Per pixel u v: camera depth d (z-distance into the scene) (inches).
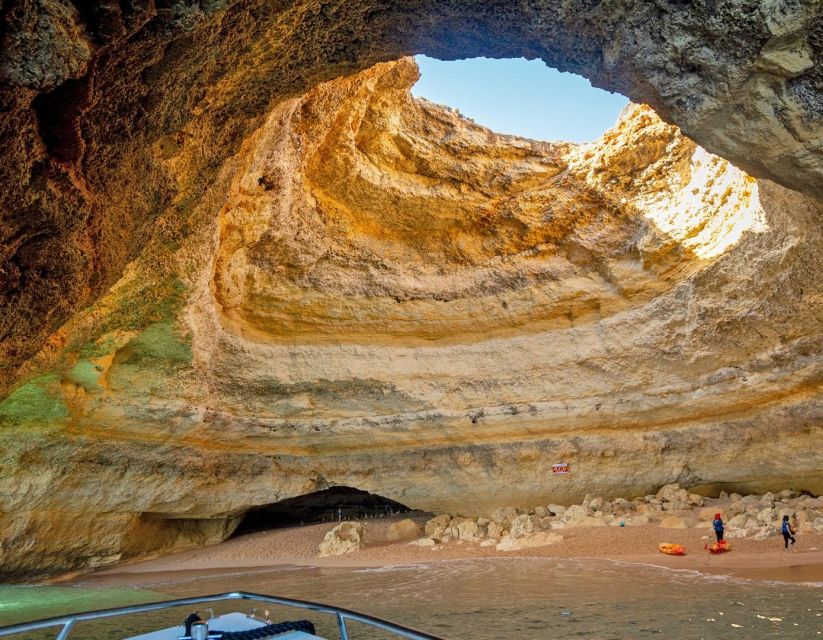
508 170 764.6
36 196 252.2
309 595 478.0
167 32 243.4
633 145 713.6
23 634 386.0
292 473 781.3
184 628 144.5
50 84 211.0
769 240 570.9
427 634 126.1
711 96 304.5
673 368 690.8
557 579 485.1
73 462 597.0
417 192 761.0
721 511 634.2
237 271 667.4
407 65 679.1
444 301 788.0
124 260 353.4
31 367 462.3
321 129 640.4
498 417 749.9
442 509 794.8
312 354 762.2
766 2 263.1
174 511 709.9
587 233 753.0
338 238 757.3
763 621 310.5
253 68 321.1
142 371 608.7
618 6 300.4
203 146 365.4
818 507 597.0
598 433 732.7
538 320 776.3
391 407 776.3
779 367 610.9
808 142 295.1
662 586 428.1
